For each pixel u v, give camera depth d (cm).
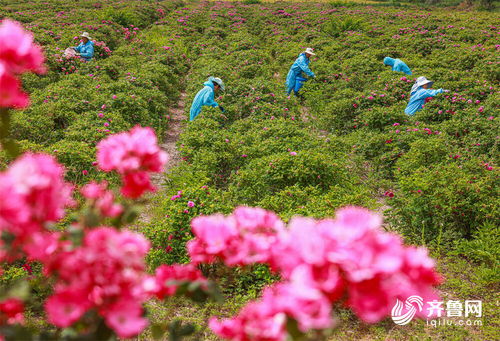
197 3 4531
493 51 1727
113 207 167
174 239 473
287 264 135
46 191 139
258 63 1672
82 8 3206
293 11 3522
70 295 136
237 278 439
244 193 656
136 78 1227
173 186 695
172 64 1672
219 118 1005
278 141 810
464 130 905
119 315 138
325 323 122
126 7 3062
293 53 1888
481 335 388
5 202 130
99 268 137
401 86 1248
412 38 2070
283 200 586
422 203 559
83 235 142
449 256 504
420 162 743
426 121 1009
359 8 3759
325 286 123
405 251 136
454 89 1189
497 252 480
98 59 1638
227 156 773
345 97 1209
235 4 4416
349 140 919
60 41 1681
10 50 160
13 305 167
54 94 1002
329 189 662
